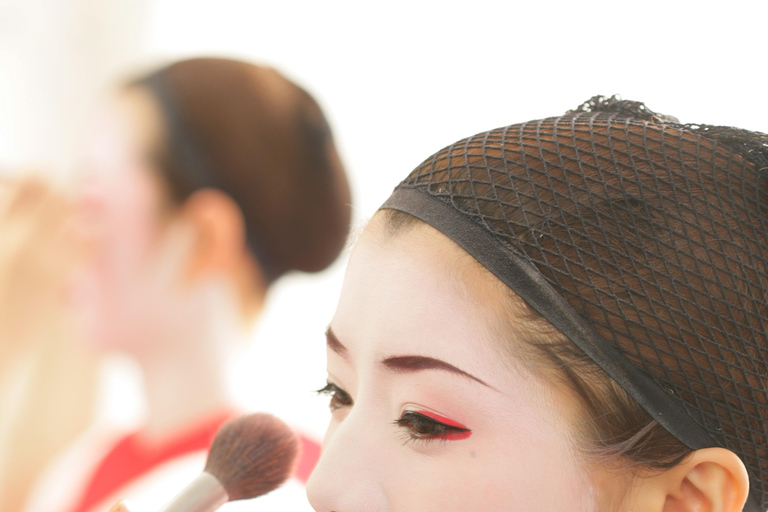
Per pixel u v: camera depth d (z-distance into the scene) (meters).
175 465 1.09
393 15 1.52
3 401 1.50
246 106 1.15
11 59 1.94
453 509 0.76
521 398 0.76
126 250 1.16
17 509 1.49
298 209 1.17
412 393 0.77
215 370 1.14
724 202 0.78
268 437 0.82
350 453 0.77
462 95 1.43
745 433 0.78
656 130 0.80
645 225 0.77
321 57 1.58
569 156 0.78
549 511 0.76
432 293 0.77
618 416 0.77
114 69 1.87
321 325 1.51
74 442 1.53
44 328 1.50
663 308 0.77
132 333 1.15
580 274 0.77
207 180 1.14
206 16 1.77
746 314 0.78
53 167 1.87
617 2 1.28
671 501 0.78
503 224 0.77
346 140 1.52
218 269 1.15
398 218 0.79
